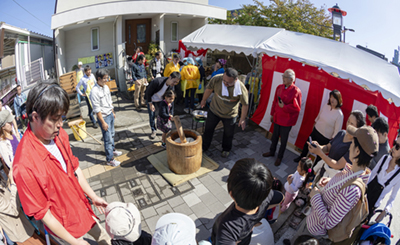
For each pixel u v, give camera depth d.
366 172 2.08
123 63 9.13
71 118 6.76
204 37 6.45
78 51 9.45
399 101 3.13
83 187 2.20
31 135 1.52
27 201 1.46
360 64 4.04
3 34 7.93
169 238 1.48
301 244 2.06
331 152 3.10
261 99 5.89
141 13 8.56
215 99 4.35
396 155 2.54
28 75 9.66
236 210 1.57
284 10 15.48
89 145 5.13
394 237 3.21
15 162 1.44
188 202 3.47
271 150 4.74
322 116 4.06
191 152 3.83
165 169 4.13
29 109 1.41
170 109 4.73
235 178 1.44
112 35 9.65
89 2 9.07
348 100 4.31
